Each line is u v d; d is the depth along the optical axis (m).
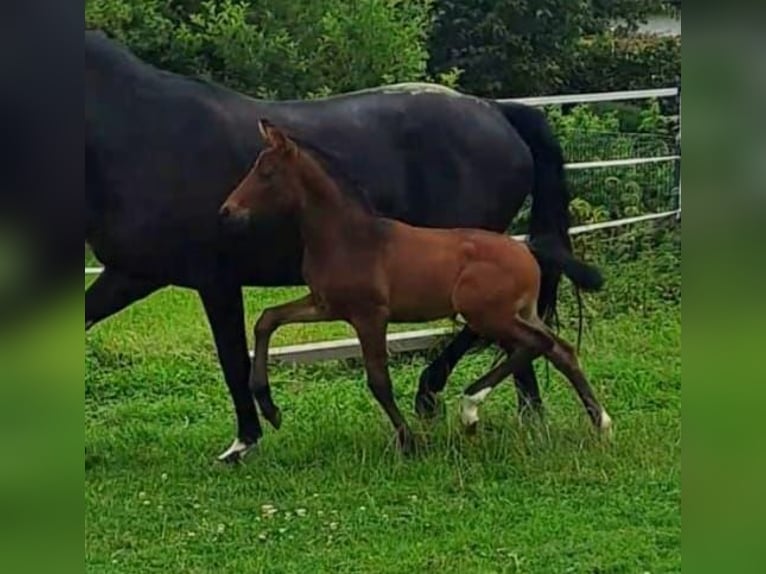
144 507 7.23
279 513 7.14
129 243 7.71
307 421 8.51
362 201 7.69
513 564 6.55
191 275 7.81
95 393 9.31
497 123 8.20
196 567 6.58
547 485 7.41
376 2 14.40
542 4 16.73
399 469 7.58
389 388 7.73
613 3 17.95
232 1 14.55
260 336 7.77
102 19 13.92
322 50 14.33
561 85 17.28
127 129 7.66
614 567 6.51
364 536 6.89
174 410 8.98
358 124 8.04
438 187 8.10
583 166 11.46
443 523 7.00
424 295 7.71
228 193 7.78
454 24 16.64
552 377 9.39
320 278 7.67
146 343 10.10
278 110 8.01
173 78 7.87
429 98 8.17
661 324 10.74
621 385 9.27
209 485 7.52
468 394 7.84
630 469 7.57
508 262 7.74
